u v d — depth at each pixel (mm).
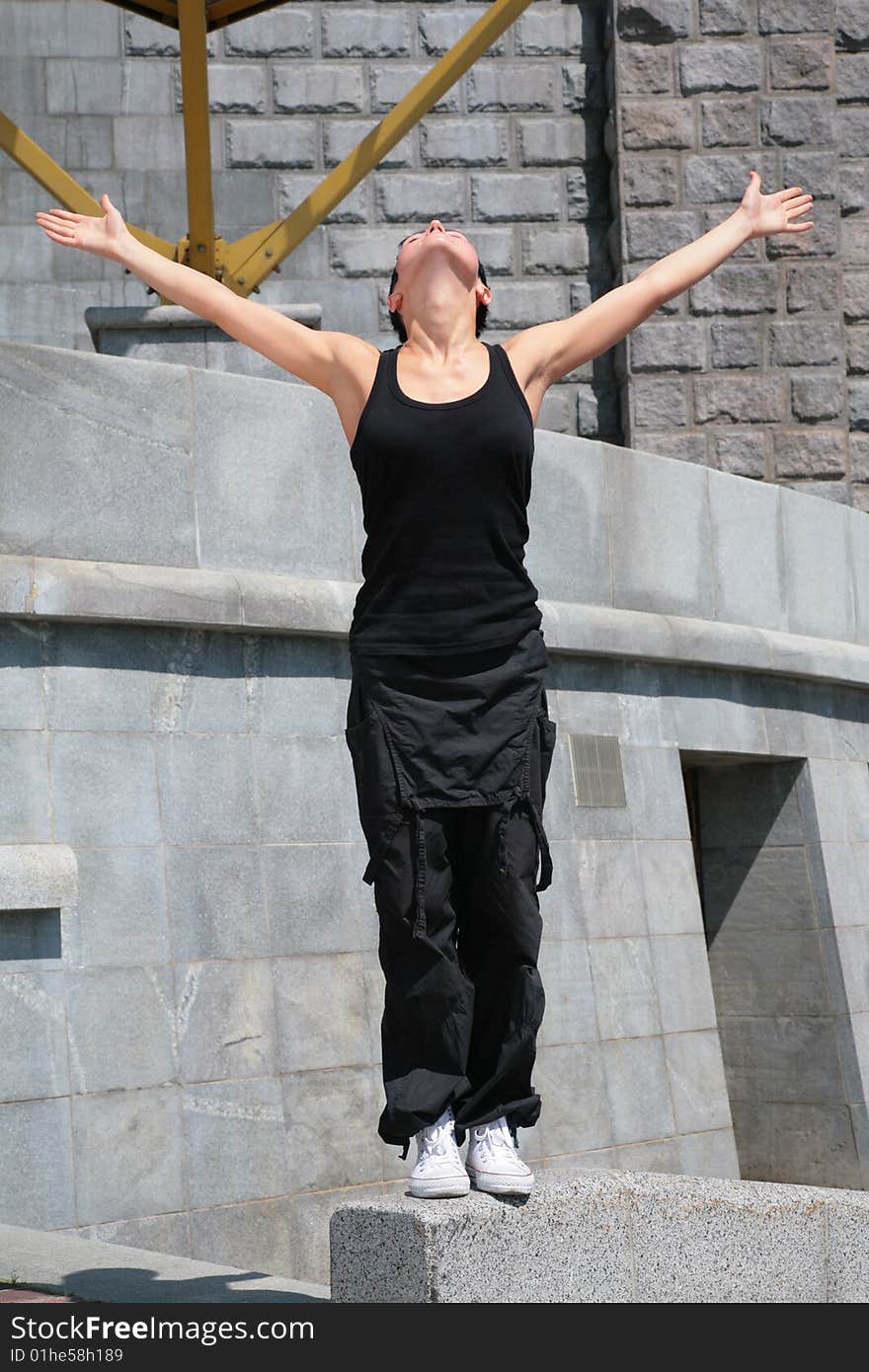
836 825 15664
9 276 20969
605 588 13656
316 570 11680
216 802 10766
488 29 16438
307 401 11773
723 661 14367
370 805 5680
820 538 16094
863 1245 7137
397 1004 5730
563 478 13398
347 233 21547
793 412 21391
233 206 21438
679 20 21594
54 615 10086
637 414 21172
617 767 13516
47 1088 9609
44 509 10359
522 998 5801
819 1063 15023
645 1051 13047
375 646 5715
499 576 5707
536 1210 5762
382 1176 10961
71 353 10602
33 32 21406
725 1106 13594
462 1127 5766
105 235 5910
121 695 10477
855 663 15977
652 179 21453
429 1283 5402
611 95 21688
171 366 11055
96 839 10188
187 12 15094
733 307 21406
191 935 10445
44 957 9766
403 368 5832
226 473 11242
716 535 14812
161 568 10758
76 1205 9555
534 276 21828
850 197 22062
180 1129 10086
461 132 21812
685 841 14023
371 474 5684
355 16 21781
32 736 10070
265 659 11203
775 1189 6922
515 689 5742
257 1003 10633
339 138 21656
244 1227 10211
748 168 21594
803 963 15258
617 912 13188
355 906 11312
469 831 5762
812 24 21828
